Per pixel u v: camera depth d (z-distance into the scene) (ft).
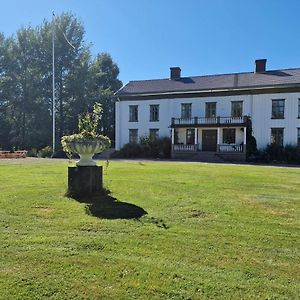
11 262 12.30
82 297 10.09
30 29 161.48
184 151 115.85
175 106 125.90
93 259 12.64
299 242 15.05
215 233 15.99
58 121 159.84
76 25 162.81
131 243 14.42
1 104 162.20
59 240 14.62
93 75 167.94
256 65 123.85
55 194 23.94
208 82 125.90
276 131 111.24
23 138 158.40
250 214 19.61
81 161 23.94
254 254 13.55
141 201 22.22
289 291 10.63
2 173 38.50
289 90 109.29
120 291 10.43
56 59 158.30
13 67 161.48
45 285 10.69
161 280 11.14
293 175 42.11
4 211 19.38
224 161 104.06
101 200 22.20
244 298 10.17
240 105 116.16
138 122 131.85
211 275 11.59
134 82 142.20
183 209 20.38
